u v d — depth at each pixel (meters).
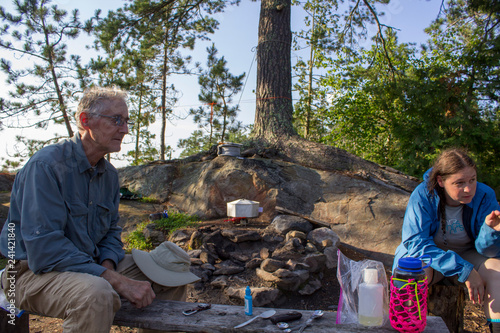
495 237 2.26
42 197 1.92
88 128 2.14
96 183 2.25
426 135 12.07
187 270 2.46
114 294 1.81
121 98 2.22
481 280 2.26
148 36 12.38
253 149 8.46
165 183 8.48
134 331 3.09
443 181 2.45
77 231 2.10
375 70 12.57
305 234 4.65
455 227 2.62
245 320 1.91
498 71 11.98
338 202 6.62
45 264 1.88
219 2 11.88
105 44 11.40
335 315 1.97
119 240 2.45
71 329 1.75
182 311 2.02
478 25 12.60
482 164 11.64
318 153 8.20
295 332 1.75
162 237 5.60
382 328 1.78
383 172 7.72
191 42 16.48
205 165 8.22
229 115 20.92
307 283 3.88
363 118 14.29
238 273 4.03
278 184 7.00
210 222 6.22
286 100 9.26
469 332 3.11
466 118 11.65
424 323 1.71
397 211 6.16
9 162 14.93
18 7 13.03
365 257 5.11
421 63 13.16
